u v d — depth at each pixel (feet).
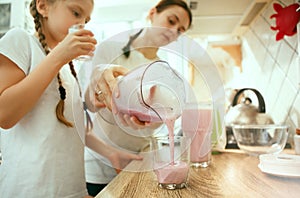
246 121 3.23
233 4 3.86
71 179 2.25
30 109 2.09
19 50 2.14
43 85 1.94
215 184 1.62
